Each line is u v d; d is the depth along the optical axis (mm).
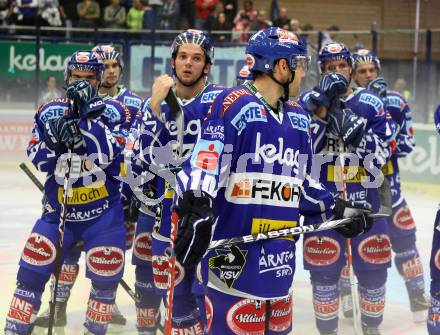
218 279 4141
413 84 16250
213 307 4180
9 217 11586
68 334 6535
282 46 4145
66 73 5953
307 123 4363
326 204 4473
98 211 5691
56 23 17625
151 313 6281
